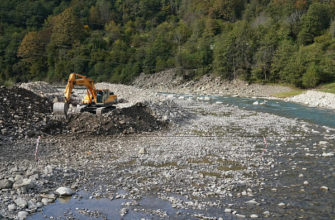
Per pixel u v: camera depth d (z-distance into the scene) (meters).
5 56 115.44
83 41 125.75
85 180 13.40
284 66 75.94
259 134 24.14
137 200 11.65
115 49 118.31
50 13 156.50
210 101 51.81
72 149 18.00
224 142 21.12
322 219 10.31
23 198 11.21
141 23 166.25
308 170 15.37
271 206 11.27
